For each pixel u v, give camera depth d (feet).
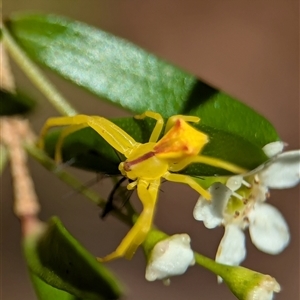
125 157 0.42
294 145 0.71
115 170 0.42
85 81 0.43
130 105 0.43
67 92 0.62
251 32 0.72
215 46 0.72
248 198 0.43
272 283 0.41
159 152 0.41
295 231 0.68
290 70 0.72
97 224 0.62
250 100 0.71
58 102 0.43
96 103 0.63
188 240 0.41
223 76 0.71
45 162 0.42
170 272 0.41
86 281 0.41
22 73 0.56
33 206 0.42
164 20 0.71
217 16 0.72
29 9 0.62
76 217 0.61
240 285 0.41
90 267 0.41
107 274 0.41
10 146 0.42
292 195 0.68
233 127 0.42
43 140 0.42
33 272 0.40
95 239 0.62
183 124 0.41
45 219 0.61
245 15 0.73
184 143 0.40
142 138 0.42
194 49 0.71
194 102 0.43
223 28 0.72
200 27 0.72
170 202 0.64
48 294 0.41
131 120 0.42
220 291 0.63
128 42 0.43
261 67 0.72
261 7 0.73
